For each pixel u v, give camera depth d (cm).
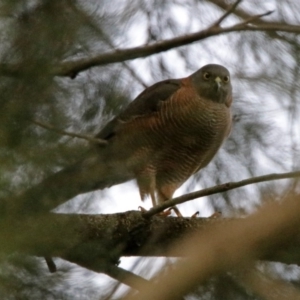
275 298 554
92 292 590
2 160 568
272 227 581
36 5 670
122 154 1278
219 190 820
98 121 833
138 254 941
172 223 956
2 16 644
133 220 936
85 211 671
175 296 535
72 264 644
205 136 1380
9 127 591
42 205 577
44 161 592
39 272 566
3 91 617
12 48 637
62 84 687
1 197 552
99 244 777
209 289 545
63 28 670
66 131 654
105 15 786
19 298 543
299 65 960
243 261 568
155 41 1092
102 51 841
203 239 745
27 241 547
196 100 1366
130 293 550
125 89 949
